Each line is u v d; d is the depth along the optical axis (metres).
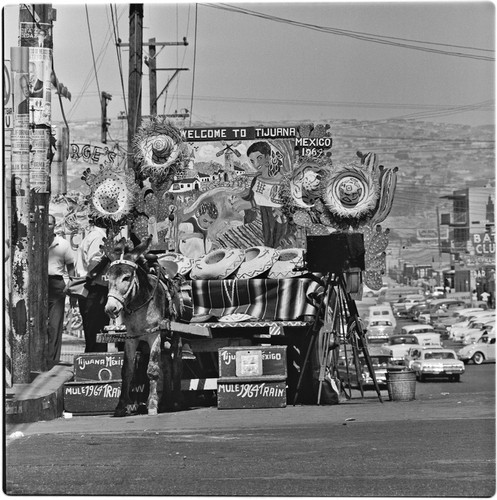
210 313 16.48
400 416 14.74
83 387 15.45
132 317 14.90
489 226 87.69
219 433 12.95
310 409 15.81
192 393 17.12
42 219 18.30
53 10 23.34
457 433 12.59
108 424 14.07
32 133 18.02
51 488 9.45
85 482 9.73
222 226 21.56
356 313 17.31
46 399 14.80
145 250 14.71
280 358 16.05
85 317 17.94
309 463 10.59
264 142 22.08
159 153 18.02
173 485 9.51
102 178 18.05
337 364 18.22
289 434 12.76
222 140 22.05
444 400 18.19
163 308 15.09
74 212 26.19
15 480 9.84
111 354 15.67
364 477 9.77
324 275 17.14
